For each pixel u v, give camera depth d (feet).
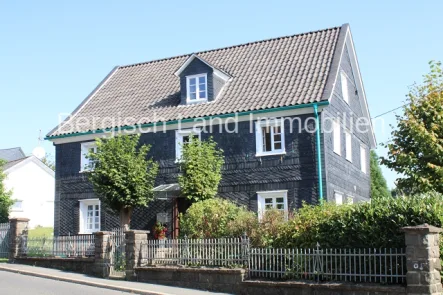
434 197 44.11
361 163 92.73
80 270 63.00
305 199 67.97
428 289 38.52
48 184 162.20
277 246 49.42
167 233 76.07
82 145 85.30
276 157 70.38
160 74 92.58
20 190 153.89
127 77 96.37
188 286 51.85
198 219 57.62
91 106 90.48
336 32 82.17
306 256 46.06
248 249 49.65
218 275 49.93
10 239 71.92
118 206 72.33
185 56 95.81
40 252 68.69
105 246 60.08
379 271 42.29
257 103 71.97
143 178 72.38
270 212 53.11
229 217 56.65
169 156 78.02
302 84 72.38
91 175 72.64
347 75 84.17
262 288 46.93
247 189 71.67
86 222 84.89
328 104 66.95
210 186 69.41
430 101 57.41
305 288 44.37
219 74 79.10
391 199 44.75
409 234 39.73
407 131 58.13
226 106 74.38
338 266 44.62
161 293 47.55
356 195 85.15
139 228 78.54
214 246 52.21
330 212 47.29
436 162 55.26
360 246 43.86
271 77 77.15
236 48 88.94
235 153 73.10
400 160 56.39
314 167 67.92
